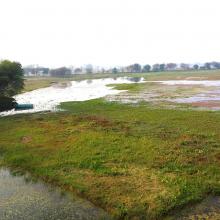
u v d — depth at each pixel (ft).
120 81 457.68
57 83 451.12
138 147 75.15
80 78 646.74
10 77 153.79
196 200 50.52
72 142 82.28
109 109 141.18
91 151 74.43
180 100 169.17
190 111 127.13
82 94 243.60
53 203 52.90
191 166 63.16
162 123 102.42
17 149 81.82
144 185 55.88
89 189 56.34
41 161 71.92
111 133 88.38
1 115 137.90
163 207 48.37
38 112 140.56
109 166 65.31
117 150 73.92
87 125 100.37
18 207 51.60
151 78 488.85
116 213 48.24
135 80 457.27
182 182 55.93
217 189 53.52
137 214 47.67
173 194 51.72
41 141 86.53
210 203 50.16
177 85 289.12
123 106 150.00
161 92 219.82
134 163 66.28
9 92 155.22
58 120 112.78
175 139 80.84
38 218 47.98
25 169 69.51
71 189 57.62
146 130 91.97
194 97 182.09
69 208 51.16
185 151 71.10
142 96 197.16
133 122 104.78
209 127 94.53
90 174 62.59
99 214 49.11
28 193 56.95
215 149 72.13
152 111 129.29
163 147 74.18
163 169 62.18
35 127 103.30
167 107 142.82
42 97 226.79
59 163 69.26
